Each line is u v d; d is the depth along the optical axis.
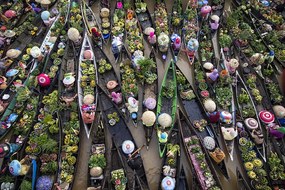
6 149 14.26
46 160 14.26
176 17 20.52
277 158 14.69
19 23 20.56
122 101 16.52
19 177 13.86
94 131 15.60
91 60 18.23
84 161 14.84
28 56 18.45
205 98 16.80
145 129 15.75
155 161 14.95
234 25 20.23
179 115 15.90
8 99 16.83
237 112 16.52
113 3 21.78
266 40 20.06
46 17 19.67
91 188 13.61
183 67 18.52
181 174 14.06
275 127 15.67
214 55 18.95
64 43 19.11
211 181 13.97
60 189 13.51
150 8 21.66
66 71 17.94
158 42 18.56
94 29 18.72
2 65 17.78
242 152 14.96
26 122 15.71
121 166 14.29
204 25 20.33
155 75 17.53
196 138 15.17
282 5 21.39
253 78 17.77
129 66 17.95
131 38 19.44
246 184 13.97
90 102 16.17
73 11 20.84
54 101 16.17
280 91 17.44
